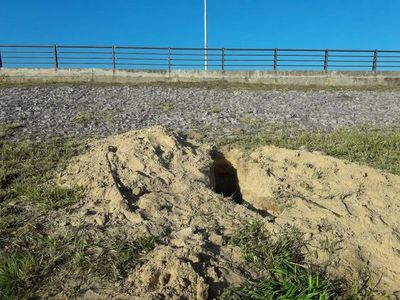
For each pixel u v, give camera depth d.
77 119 7.61
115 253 3.27
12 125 6.83
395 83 15.85
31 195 4.14
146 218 3.76
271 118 8.22
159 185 4.25
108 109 8.77
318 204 4.10
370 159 5.61
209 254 3.24
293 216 3.90
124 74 15.06
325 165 4.81
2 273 3.01
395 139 6.44
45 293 2.92
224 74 15.59
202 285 2.91
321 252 3.44
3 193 4.23
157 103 9.78
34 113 8.00
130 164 4.52
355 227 3.76
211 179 4.70
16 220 3.74
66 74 14.80
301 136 6.60
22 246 3.38
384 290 3.18
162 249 3.25
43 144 5.79
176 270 2.99
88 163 4.65
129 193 4.09
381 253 3.50
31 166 4.93
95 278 3.04
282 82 15.64
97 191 4.10
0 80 14.19
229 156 5.48
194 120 7.88
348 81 15.73
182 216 3.82
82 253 3.26
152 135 5.11
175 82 15.13
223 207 3.98
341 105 10.30
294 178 4.59
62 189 4.20
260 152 5.35
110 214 3.79
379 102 10.98
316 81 15.69
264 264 3.26
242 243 3.43
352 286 3.17
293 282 3.06
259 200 4.38
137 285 2.96
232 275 3.10
